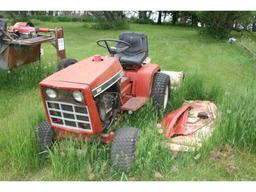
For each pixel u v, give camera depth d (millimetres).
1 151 4270
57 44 7688
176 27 21156
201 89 6242
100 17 18406
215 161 4062
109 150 4051
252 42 11922
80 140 3924
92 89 3625
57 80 3688
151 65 5527
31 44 6637
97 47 11938
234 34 15922
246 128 4324
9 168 4023
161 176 3799
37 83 6996
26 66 7508
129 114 4840
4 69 6840
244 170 3975
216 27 14555
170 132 4496
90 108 3598
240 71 8562
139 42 5316
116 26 18078
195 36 15461
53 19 23438
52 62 8648
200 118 5168
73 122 3742
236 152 4242
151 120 4766
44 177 3861
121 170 3799
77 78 3719
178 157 4172
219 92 6082
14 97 6285
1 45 6414
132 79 5129
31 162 4023
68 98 3600
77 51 11195
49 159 4113
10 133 4320
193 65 9234
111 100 4184
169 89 5621
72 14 26312
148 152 3836
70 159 3883
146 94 5098
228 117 4414
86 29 17938
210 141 4219
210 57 10344
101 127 3812
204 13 14273
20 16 17172
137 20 24781
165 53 10992
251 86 4984
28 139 4074
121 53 5316
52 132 4129
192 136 4582
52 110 3758
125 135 3805
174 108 5707
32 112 4992
